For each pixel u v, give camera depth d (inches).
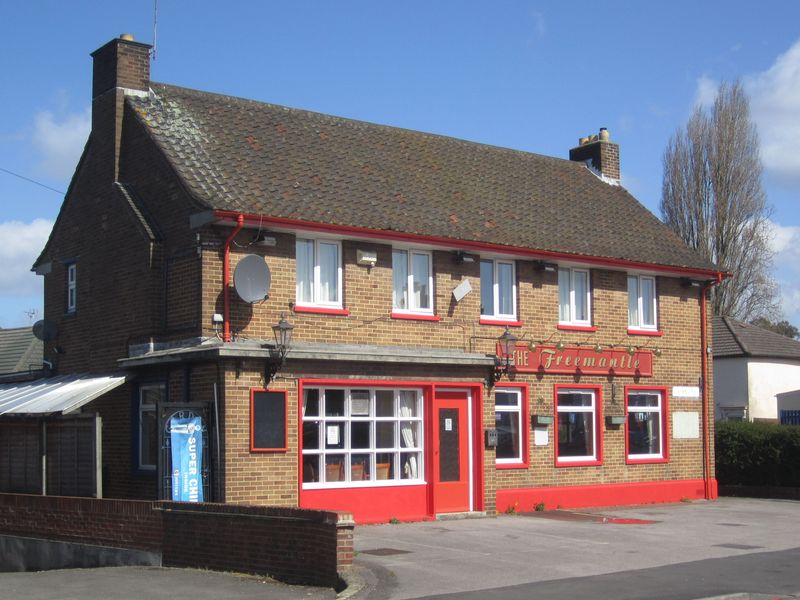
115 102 837.2
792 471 1050.7
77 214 890.7
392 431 788.6
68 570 615.2
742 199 1765.5
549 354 905.5
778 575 546.3
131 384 781.9
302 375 726.5
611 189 1115.3
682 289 1035.3
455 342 842.2
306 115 937.5
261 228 736.3
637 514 872.3
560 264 927.0
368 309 791.7
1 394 842.2
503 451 884.0
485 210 914.1
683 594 482.3
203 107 867.4
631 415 982.4
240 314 725.9
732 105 1781.5
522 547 645.9
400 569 555.8
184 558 591.8
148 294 768.3
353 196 823.7
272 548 543.2
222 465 681.6
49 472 756.6
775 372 1439.5
